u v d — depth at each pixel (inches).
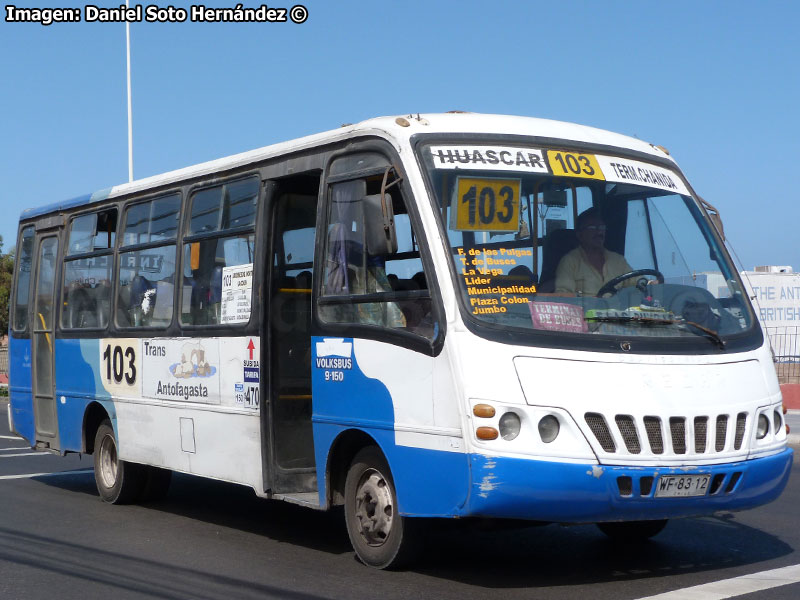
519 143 278.7
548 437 238.1
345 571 281.0
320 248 299.3
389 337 265.7
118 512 394.3
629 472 240.1
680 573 275.0
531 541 322.0
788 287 1152.2
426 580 267.6
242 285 330.3
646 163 298.7
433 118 279.3
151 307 384.5
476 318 246.8
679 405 249.0
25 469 534.9
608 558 295.7
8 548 324.2
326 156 301.0
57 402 450.6
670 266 282.5
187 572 285.9
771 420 267.3
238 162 339.3
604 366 246.5
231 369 332.2
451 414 243.8
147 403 382.0
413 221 261.9
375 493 277.6
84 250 441.1
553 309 254.8
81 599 259.0
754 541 319.3
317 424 294.7
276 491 315.0
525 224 267.4
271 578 275.0
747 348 271.6
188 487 462.0
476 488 235.9
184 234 367.9
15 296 495.2
